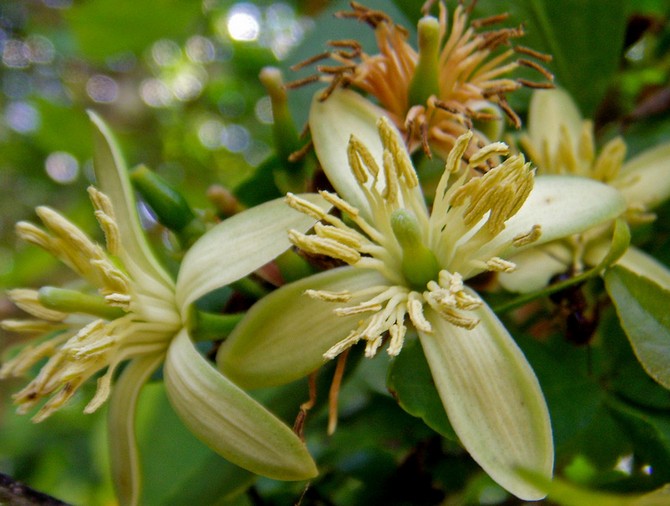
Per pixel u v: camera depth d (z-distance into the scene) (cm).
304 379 7
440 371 6
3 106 22
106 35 14
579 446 8
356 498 8
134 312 6
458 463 8
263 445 6
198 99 22
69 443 16
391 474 8
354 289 6
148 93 22
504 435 6
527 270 7
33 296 6
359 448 8
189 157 21
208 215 7
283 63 9
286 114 7
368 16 7
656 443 7
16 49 25
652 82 10
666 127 9
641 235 8
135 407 6
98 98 23
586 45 9
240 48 18
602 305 7
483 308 6
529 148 8
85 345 6
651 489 7
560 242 7
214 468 7
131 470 6
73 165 19
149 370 6
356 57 8
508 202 6
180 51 21
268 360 6
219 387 6
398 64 7
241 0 18
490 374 6
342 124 7
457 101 7
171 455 8
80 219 17
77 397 9
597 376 7
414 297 6
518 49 7
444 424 6
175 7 14
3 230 22
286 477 6
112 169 7
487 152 6
